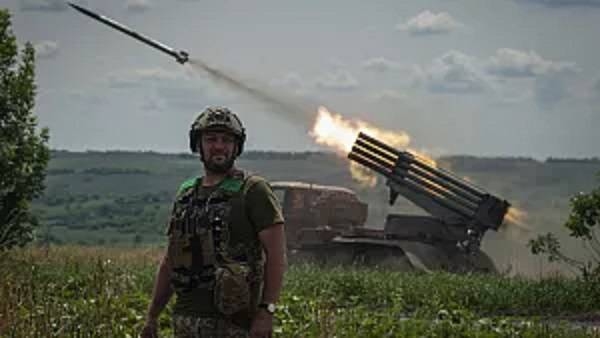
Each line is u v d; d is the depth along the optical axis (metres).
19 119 22.55
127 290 15.27
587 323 16.42
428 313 15.59
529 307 17.55
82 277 16.50
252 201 7.35
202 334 7.29
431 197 24.50
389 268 24.34
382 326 13.02
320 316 12.42
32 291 12.83
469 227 24.34
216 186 7.43
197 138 7.54
